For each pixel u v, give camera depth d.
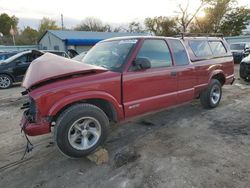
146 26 49.22
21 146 3.94
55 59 3.38
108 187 2.77
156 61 4.09
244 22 39.81
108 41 4.41
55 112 2.97
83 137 3.28
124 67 3.59
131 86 3.63
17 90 9.27
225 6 38.19
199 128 4.45
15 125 4.97
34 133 3.01
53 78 3.01
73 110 3.10
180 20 40.03
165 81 4.14
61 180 2.94
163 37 4.37
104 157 3.33
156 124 4.70
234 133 4.17
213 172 2.97
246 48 18.00
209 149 3.59
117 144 3.86
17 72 9.99
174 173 2.97
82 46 27.45
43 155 3.59
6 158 3.55
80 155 3.25
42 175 3.07
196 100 6.30
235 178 2.84
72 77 3.16
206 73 5.19
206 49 5.47
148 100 3.90
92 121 3.31
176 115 5.21
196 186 2.71
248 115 5.11
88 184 2.84
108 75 3.40
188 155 3.42
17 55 10.26
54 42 30.47
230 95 7.02
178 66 4.45
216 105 5.71
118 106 3.53
